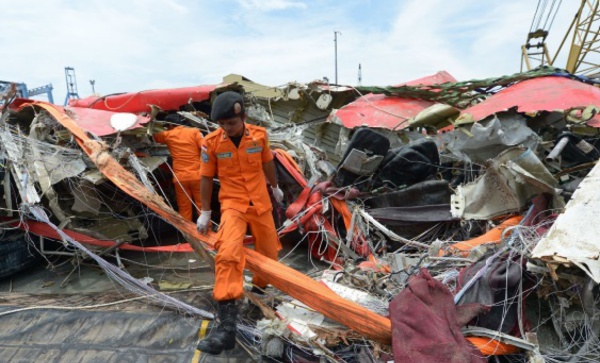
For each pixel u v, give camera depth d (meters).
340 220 4.54
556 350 2.55
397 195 4.44
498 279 2.66
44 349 2.93
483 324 2.61
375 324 2.48
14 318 3.29
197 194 4.90
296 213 4.41
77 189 4.20
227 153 2.76
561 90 5.60
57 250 4.52
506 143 4.60
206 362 2.72
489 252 3.04
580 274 2.57
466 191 4.16
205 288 3.77
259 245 3.09
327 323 2.80
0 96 4.72
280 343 2.65
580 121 5.46
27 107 4.81
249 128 2.82
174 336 2.98
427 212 4.28
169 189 5.37
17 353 2.91
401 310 2.41
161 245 4.99
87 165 4.25
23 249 4.38
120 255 4.73
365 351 2.54
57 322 3.21
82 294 3.83
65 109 4.67
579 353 2.48
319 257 4.38
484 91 7.31
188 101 6.51
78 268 4.46
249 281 3.61
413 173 4.62
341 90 8.06
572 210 2.62
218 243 2.71
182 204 4.87
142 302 3.52
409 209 4.34
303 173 5.28
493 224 3.89
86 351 2.89
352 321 2.51
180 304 3.28
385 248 4.24
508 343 2.39
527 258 2.74
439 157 4.90
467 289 2.71
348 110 7.23
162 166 5.12
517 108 5.26
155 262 4.53
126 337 3.00
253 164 2.83
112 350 2.88
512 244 2.93
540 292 2.71
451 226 4.24
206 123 6.02
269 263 2.90
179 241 5.09
